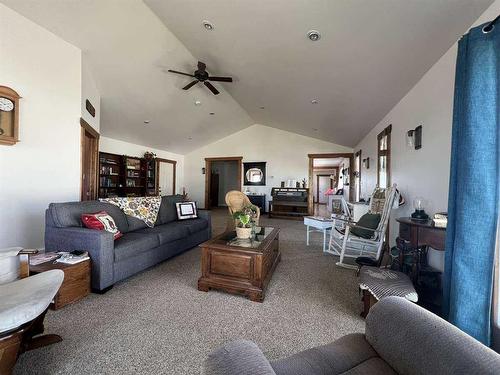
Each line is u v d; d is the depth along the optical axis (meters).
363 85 3.27
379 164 4.62
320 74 3.28
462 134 1.40
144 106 5.41
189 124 7.02
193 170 9.51
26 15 2.80
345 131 6.00
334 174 14.44
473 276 1.29
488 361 0.65
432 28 1.95
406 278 1.90
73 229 2.28
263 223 6.61
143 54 3.77
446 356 0.72
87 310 1.92
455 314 1.34
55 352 1.45
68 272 1.97
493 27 1.29
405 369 0.82
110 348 1.49
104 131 6.28
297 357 0.93
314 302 2.12
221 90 5.51
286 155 8.28
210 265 2.29
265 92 4.70
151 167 8.19
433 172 2.44
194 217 4.17
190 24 2.95
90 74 3.94
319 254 3.61
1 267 1.54
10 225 2.72
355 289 2.39
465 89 1.38
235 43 3.06
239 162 8.82
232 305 2.05
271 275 2.61
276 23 2.42
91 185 4.21
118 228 2.95
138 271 2.61
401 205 3.29
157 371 1.32
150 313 1.90
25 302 1.18
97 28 3.10
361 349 0.98
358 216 4.45
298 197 7.75
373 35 2.21
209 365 0.68
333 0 1.92
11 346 1.11
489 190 1.27
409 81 2.87
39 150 2.98
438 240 1.84
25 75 2.83
